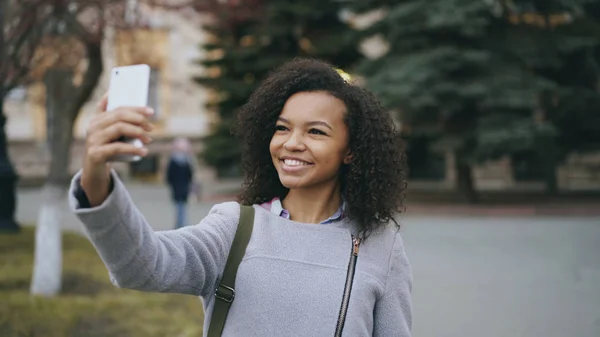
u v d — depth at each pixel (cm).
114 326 548
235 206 203
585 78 1989
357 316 189
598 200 2003
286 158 205
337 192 216
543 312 693
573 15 1928
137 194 2217
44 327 534
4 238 1041
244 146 221
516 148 1717
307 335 184
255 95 220
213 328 187
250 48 2108
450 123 1869
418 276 893
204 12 813
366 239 204
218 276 190
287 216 210
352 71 2122
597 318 670
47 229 679
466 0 1722
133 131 144
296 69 212
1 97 653
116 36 803
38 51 734
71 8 739
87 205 152
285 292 187
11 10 599
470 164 1791
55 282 677
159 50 2558
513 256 1052
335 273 192
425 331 623
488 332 621
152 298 649
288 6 2077
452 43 1797
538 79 1783
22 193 2252
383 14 1992
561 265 969
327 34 2147
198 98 2702
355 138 209
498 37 1831
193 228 189
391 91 1712
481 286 828
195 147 2714
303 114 203
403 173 224
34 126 2648
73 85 750
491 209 1719
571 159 2492
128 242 154
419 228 1420
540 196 2141
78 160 2531
